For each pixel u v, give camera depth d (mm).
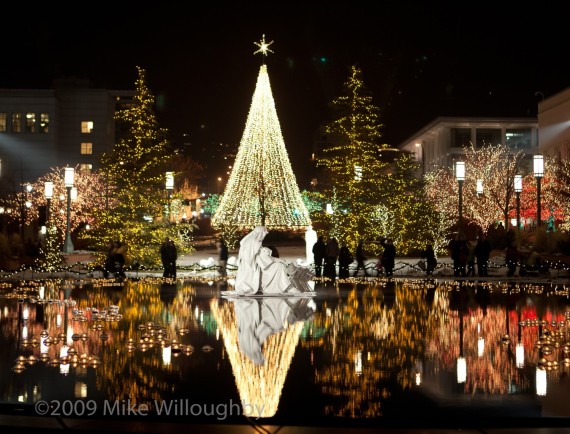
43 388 9758
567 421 8148
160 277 36594
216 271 42094
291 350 12891
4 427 8008
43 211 54531
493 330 15562
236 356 12273
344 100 51125
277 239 86562
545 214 62375
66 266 39031
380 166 50781
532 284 30828
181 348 12820
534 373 10750
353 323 16797
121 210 44656
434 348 13109
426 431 7828
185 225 46156
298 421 8156
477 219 66688
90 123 98000
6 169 86562
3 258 38219
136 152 45125
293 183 52406
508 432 7820
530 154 91250
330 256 36688
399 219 49344
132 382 10156
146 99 45844
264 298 23484
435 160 93250
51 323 16891
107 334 15039
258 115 52125
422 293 25828
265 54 52312
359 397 9227
